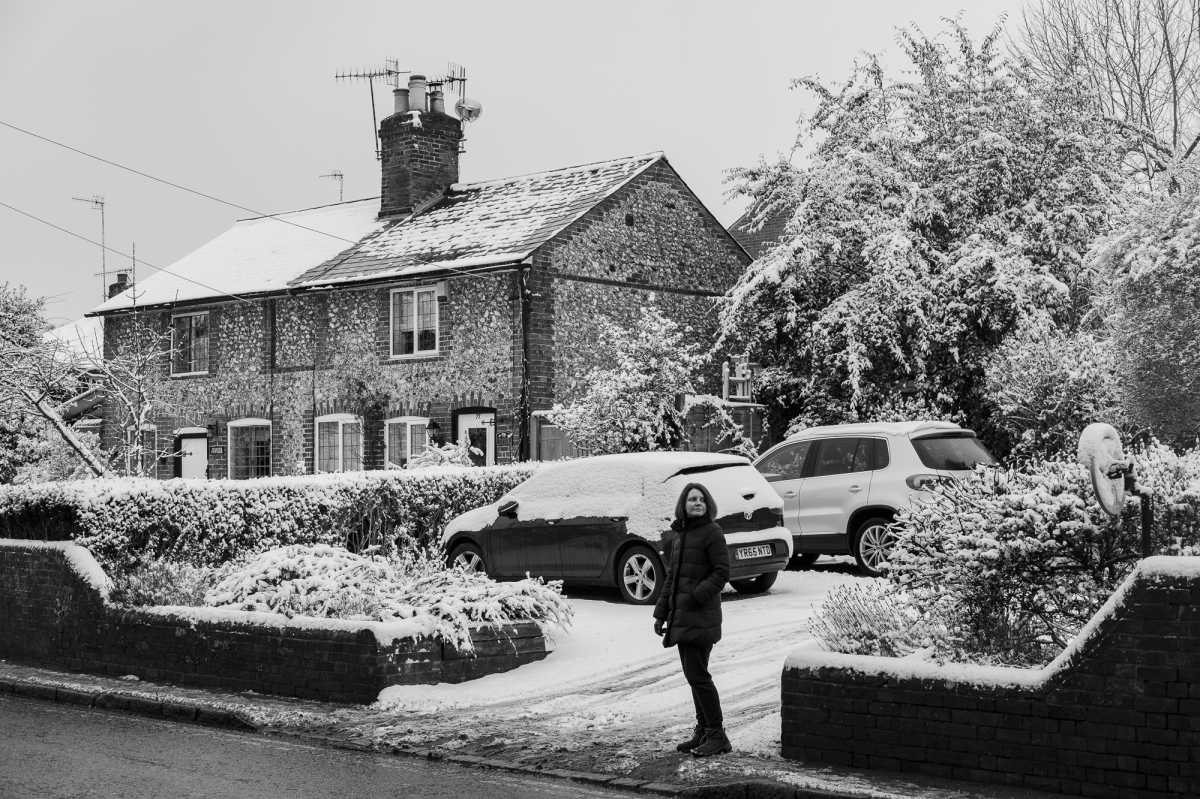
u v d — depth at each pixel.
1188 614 7.79
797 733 9.18
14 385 24.97
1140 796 7.89
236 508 16.95
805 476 18.30
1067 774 8.13
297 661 12.47
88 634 14.45
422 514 19.61
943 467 17.36
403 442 29.22
